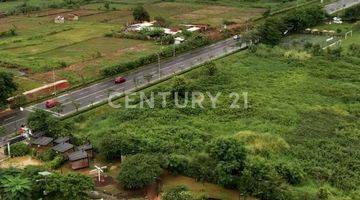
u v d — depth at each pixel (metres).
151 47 143.00
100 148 78.88
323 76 113.88
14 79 118.31
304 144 81.31
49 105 102.00
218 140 71.88
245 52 134.12
